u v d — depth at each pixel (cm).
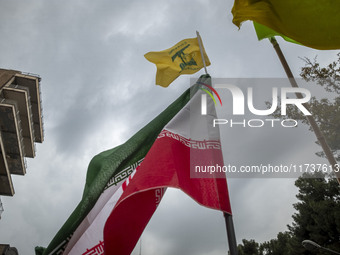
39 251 616
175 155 475
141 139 638
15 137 3884
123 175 610
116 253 497
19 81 4178
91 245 564
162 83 741
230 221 406
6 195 4109
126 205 509
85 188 689
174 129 503
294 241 3381
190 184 448
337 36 380
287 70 493
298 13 398
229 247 385
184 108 521
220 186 429
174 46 759
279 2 409
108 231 496
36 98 4344
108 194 595
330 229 3055
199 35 701
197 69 737
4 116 3681
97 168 684
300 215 3434
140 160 625
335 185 3266
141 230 507
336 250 2878
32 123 4416
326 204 3075
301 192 3525
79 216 580
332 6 386
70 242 586
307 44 391
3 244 2816
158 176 452
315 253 3194
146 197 514
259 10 423
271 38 539
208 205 426
